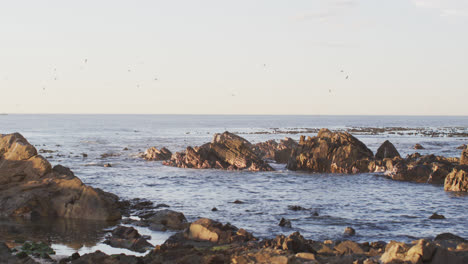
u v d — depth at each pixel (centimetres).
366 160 5875
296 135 14600
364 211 3447
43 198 3003
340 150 5975
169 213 2897
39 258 2058
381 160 5888
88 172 5581
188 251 2030
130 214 3173
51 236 2498
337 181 5041
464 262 1716
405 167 5188
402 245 1820
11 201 2998
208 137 13475
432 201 3862
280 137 13500
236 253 1950
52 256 2109
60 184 3089
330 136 6388
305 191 4369
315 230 2811
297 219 3114
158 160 7112
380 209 3528
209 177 5306
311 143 6238
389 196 4103
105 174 5419
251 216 3203
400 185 4744
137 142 11162
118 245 2342
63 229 2655
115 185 4603
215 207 3488
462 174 4388
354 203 3772
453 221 3130
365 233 2762
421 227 2945
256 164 6069
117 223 2842
